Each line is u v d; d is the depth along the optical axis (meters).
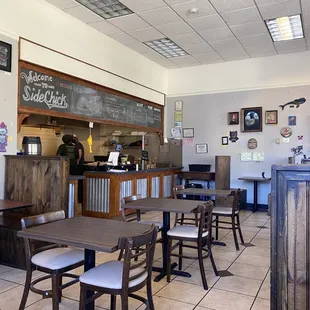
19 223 3.78
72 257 2.47
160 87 8.33
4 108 4.33
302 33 6.07
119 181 6.03
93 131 9.55
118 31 6.07
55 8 5.11
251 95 7.64
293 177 1.47
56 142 9.12
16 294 2.94
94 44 5.98
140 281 2.17
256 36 6.23
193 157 8.30
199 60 7.81
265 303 2.82
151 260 2.29
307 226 1.45
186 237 3.26
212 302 2.83
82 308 2.13
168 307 2.73
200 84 8.23
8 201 3.74
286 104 7.25
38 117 7.65
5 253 3.66
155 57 7.61
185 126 8.41
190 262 3.90
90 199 6.19
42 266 2.36
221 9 5.12
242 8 5.08
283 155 7.30
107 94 6.44
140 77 7.43
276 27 5.85
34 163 4.17
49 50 5.03
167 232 3.38
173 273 3.49
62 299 2.85
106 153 9.34
